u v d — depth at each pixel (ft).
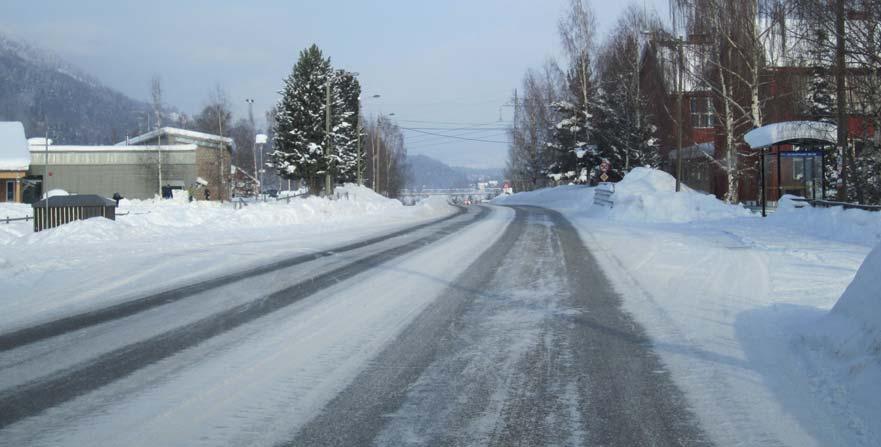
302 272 37.83
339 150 161.38
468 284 33.63
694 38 110.11
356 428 14.57
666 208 80.43
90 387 17.26
